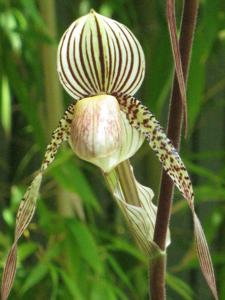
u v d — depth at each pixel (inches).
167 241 20.4
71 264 30.3
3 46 32.7
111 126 19.8
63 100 36.0
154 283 20.3
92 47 20.2
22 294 31.6
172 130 19.6
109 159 20.0
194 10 18.7
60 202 32.5
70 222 30.7
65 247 30.5
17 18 32.3
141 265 34.5
